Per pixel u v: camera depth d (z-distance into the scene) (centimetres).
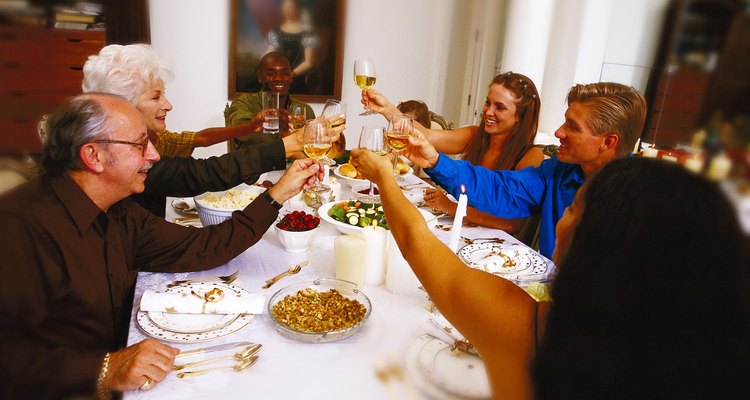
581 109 160
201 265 136
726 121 184
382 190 105
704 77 243
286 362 100
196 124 409
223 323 111
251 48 401
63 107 114
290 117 266
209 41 391
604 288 54
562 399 57
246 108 327
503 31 427
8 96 346
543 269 147
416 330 113
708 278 49
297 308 114
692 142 204
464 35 454
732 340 49
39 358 99
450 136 265
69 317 115
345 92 441
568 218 78
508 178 187
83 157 113
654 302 51
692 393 50
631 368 52
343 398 90
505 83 221
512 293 77
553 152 317
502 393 75
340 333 106
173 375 95
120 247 125
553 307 61
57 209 114
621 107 155
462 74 467
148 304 113
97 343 120
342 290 123
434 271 85
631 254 53
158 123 182
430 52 452
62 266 113
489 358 76
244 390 91
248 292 126
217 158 172
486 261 146
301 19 406
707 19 247
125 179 119
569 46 370
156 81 174
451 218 191
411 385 93
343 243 128
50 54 350
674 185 54
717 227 50
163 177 165
